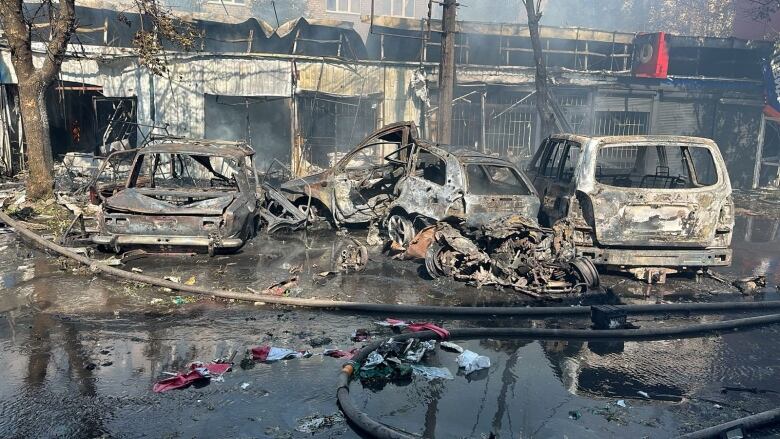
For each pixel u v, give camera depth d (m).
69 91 17.55
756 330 6.34
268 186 10.70
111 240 8.05
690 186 8.63
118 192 8.70
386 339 5.38
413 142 10.03
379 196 10.34
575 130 19.08
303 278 7.59
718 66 21.28
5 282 6.95
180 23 15.62
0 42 15.38
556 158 9.63
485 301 7.00
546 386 4.75
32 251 8.48
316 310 6.40
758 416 4.18
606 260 7.79
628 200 7.71
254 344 5.36
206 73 16.38
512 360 5.29
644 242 7.77
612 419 4.23
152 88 16.31
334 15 31.05
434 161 9.73
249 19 18.28
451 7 14.66
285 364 4.94
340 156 17.47
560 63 21.08
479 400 4.45
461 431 3.97
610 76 18.92
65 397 4.23
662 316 6.71
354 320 6.14
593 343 5.82
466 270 7.84
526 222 7.73
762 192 18.86
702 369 5.24
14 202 11.89
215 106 17.19
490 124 18.45
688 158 8.65
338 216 10.23
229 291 6.67
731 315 6.83
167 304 6.37
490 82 18.06
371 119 17.59
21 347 5.09
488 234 7.69
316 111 17.27
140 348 5.16
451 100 15.03
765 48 20.80
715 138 20.05
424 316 6.39
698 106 19.78
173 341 5.35
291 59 16.50
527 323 6.35
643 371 5.14
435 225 8.30
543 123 16.45
